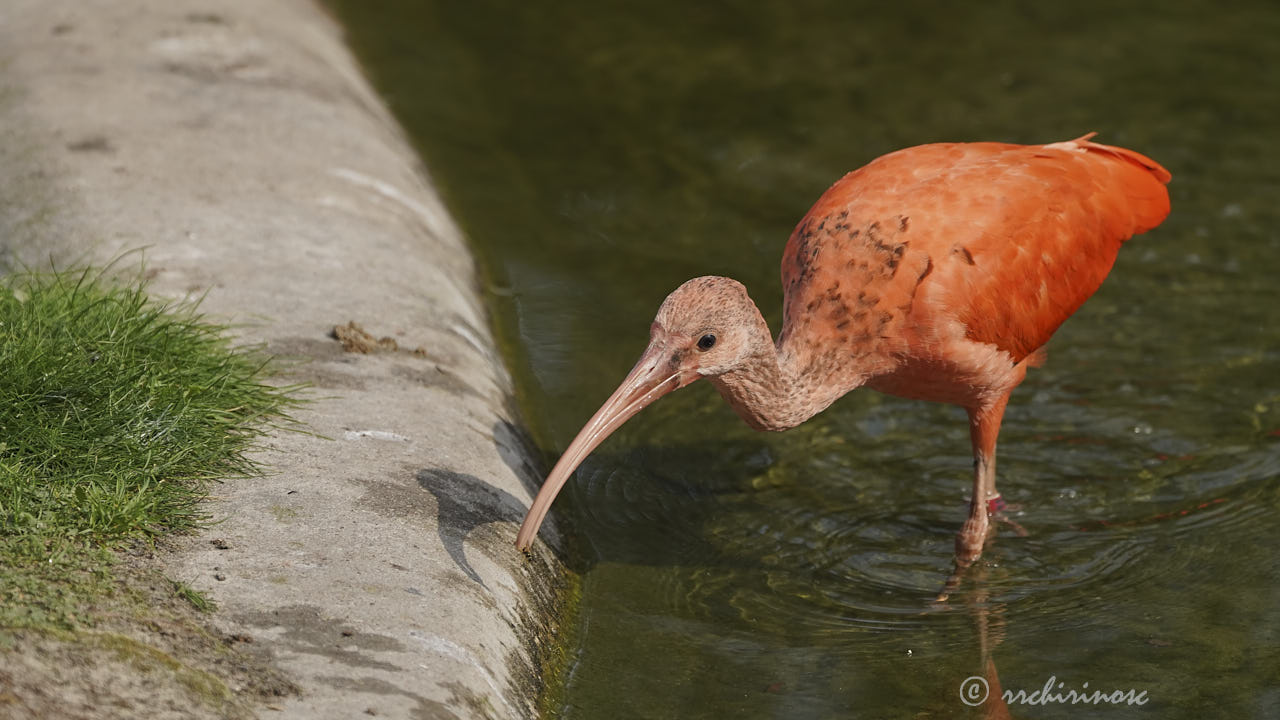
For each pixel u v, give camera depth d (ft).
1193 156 52.42
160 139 43.83
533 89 61.11
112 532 24.84
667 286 45.96
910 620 30.60
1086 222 34.04
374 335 34.71
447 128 57.26
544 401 39.19
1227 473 35.88
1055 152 34.45
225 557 24.90
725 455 37.83
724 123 57.57
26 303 30.22
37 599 22.34
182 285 34.91
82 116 44.93
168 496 26.20
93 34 52.80
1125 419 38.52
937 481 36.83
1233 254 46.34
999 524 34.47
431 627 24.27
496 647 25.22
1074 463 36.78
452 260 43.45
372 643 23.36
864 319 31.17
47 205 38.91
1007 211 32.14
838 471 37.24
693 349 28.91
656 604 30.94
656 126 57.52
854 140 55.31
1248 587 31.27
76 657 21.12
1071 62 61.62
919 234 31.12
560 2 71.00
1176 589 31.40
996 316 31.73
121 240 36.78
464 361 35.42
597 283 46.21
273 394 30.63
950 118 56.54
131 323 30.14
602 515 34.60
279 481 27.61
